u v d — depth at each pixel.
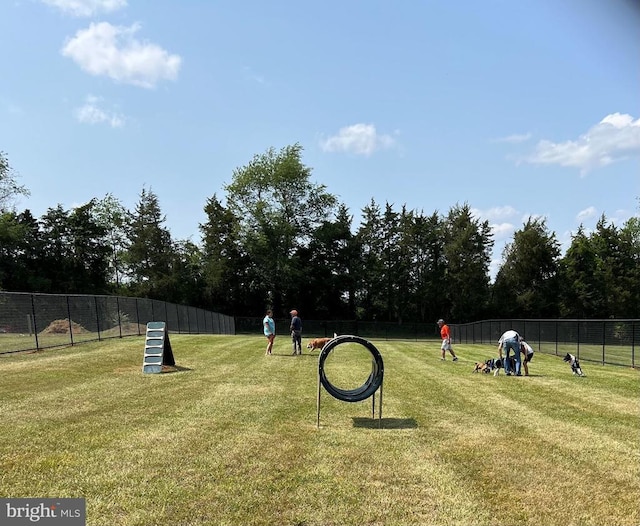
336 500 5.46
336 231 62.25
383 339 51.22
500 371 16.56
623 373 16.50
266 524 4.89
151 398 10.37
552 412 9.97
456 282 64.31
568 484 6.09
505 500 5.60
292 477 6.07
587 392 12.38
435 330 56.12
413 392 12.04
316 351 22.17
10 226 50.62
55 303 20.45
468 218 66.56
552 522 5.12
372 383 9.02
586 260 62.28
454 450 7.29
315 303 64.00
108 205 66.88
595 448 7.51
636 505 5.56
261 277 60.19
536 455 7.12
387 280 65.69
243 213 57.16
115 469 6.13
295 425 8.50
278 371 15.02
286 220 58.72
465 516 5.18
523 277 63.25
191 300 61.03
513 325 29.89
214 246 60.59
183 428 8.03
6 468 6.05
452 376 15.08
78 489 5.54
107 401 9.93
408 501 5.49
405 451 7.19
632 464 6.83
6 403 9.47
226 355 19.30
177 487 5.65
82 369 14.04
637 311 60.69
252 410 9.49
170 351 15.26
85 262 59.47
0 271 49.62
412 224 67.19
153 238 61.50
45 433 7.52
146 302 29.08
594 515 5.31
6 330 17.95
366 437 7.87
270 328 20.50
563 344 23.34
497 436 8.09
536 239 62.47
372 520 5.04
